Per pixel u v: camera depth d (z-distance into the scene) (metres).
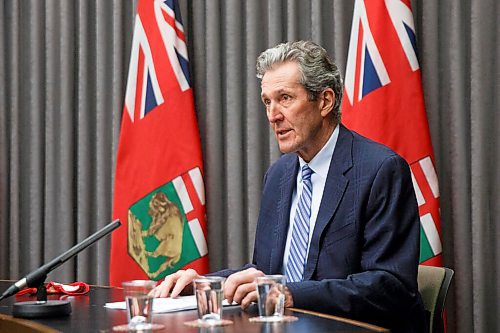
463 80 5.53
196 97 6.08
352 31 5.49
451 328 5.53
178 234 5.74
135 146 5.81
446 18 5.63
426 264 5.25
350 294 3.10
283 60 3.58
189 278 3.29
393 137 5.27
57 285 3.60
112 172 6.21
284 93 3.54
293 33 5.89
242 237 5.97
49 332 2.44
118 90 6.18
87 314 2.87
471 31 5.49
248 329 2.41
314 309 3.07
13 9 6.39
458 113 5.51
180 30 5.87
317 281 3.14
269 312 2.64
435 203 5.26
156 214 5.76
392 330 3.25
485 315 5.39
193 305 2.99
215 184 6.00
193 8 6.09
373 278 3.16
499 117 5.43
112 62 6.25
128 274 5.77
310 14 5.94
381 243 3.33
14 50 6.38
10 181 6.40
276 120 3.58
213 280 2.60
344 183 3.47
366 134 5.28
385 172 3.42
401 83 5.30
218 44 6.02
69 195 6.30
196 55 6.09
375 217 3.37
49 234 6.33
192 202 5.73
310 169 3.65
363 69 5.37
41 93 6.40
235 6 6.00
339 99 3.66
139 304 2.52
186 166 5.74
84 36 6.28
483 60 5.45
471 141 5.48
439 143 5.60
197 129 5.82
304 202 3.62
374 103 5.29
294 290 3.08
